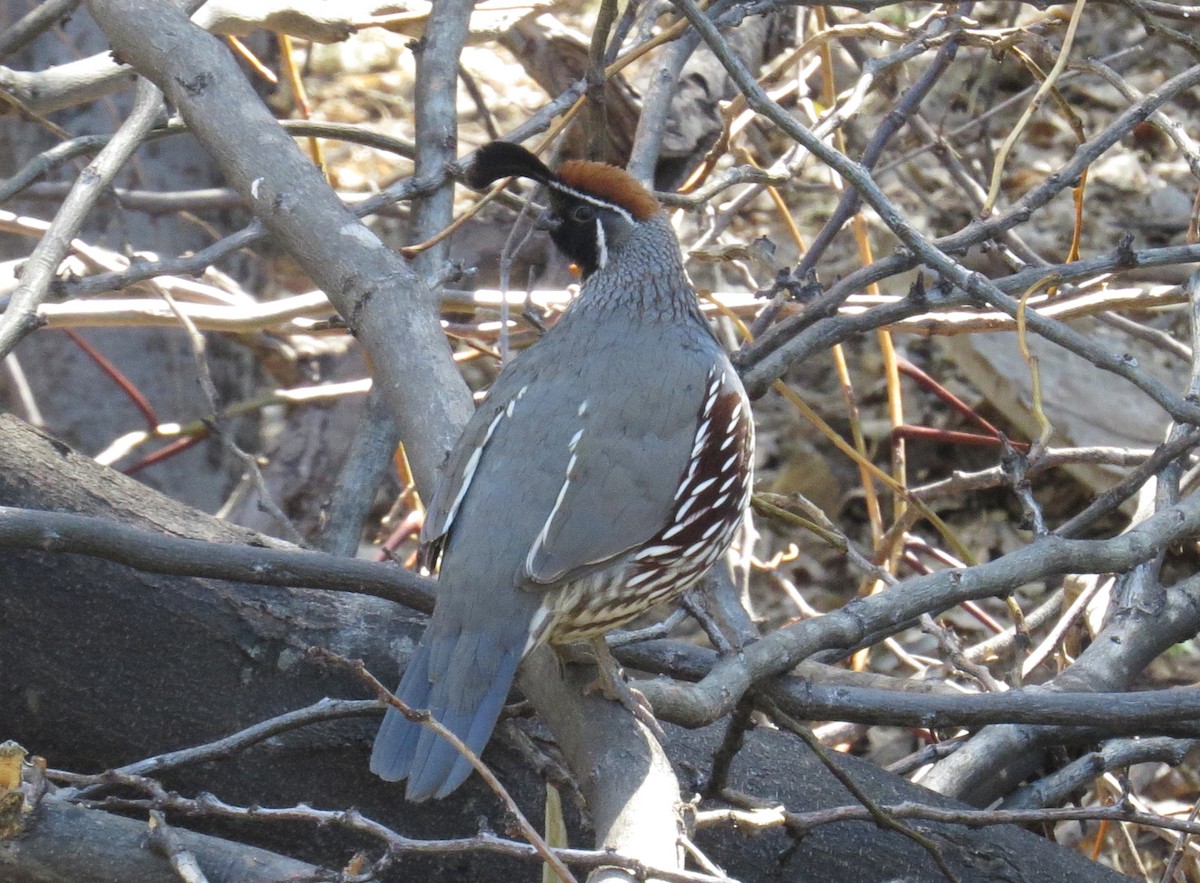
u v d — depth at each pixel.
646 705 6.22
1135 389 14.89
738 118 11.89
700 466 7.01
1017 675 8.52
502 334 7.98
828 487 15.58
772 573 10.93
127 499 7.32
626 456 6.73
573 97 9.61
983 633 14.13
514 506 6.50
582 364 7.05
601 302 7.43
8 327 7.00
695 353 7.28
